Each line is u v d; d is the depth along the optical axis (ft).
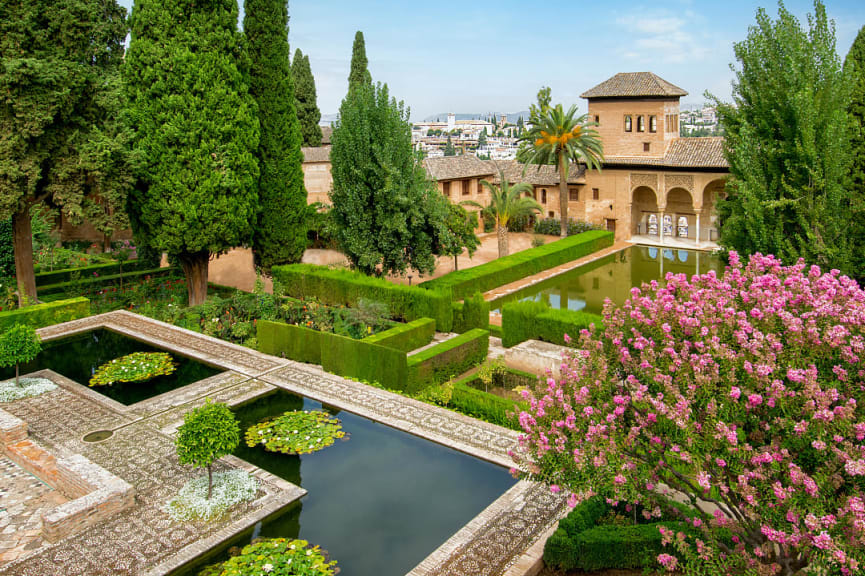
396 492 39.29
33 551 33.81
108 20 74.33
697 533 28.63
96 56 71.46
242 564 32.17
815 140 50.60
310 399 53.01
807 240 51.34
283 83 83.97
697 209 124.57
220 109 73.05
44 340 68.90
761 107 54.13
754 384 22.26
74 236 122.31
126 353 65.41
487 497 38.65
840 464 20.38
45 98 63.41
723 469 23.30
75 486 38.96
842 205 52.26
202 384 55.98
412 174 81.35
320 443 45.14
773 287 25.39
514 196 115.03
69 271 91.66
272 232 87.81
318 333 60.29
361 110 78.23
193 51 72.02
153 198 73.05
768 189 53.01
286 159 86.33
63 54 65.41
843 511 19.06
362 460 43.14
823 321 23.38
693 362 23.30
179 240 74.18
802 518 20.31
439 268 111.45
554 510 36.19
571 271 110.11
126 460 43.29
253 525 35.99
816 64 51.93
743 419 22.80
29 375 58.80
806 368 22.39
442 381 57.47
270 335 63.77
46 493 40.29
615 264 114.93
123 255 92.07
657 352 25.12
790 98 50.55
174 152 72.02
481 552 32.65
